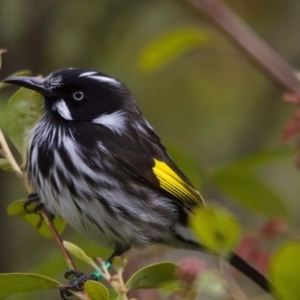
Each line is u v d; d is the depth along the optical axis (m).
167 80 16.58
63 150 9.99
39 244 14.68
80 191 9.98
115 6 15.53
